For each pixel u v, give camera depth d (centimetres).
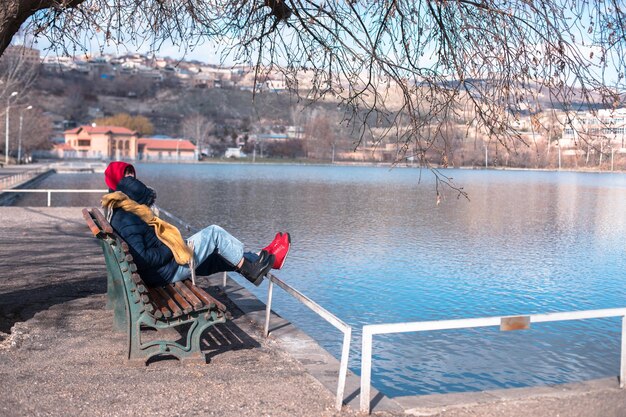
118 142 18338
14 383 600
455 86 725
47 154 17000
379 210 3972
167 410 545
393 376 930
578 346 1091
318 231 2714
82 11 796
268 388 603
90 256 1410
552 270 1889
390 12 744
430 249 2255
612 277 1788
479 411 564
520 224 3350
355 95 770
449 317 1301
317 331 1139
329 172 12375
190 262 693
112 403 556
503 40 703
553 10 696
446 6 724
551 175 13262
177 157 19688
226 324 842
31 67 5488
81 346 723
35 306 920
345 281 1594
